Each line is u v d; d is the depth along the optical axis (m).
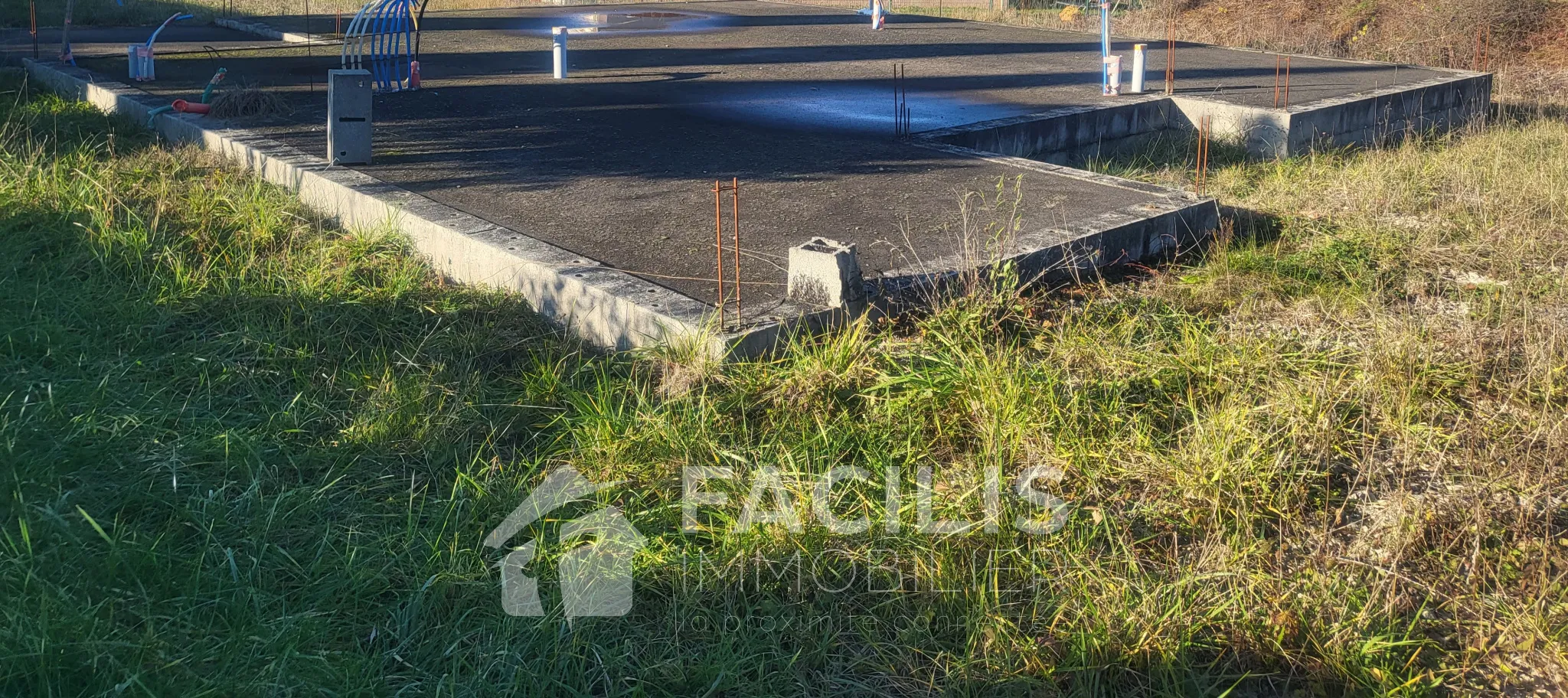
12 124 11.39
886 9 25.33
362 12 13.66
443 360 5.99
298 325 6.36
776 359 5.94
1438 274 7.77
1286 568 4.35
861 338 5.93
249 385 5.64
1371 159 11.68
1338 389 5.73
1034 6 26.09
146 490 4.52
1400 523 4.53
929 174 9.52
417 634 3.86
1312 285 7.41
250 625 3.78
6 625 3.52
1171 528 4.52
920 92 14.06
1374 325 6.68
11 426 4.67
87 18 21.64
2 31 19.75
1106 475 4.85
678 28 21.42
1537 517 4.68
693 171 9.59
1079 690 3.63
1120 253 7.89
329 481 4.82
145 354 5.91
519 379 5.91
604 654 3.77
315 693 3.49
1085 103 13.11
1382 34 20.83
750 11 24.77
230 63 16.06
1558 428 5.26
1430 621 4.08
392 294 6.77
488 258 7.23
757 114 12.42
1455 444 5.30
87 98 13.77
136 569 3.96
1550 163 10.79
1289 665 3.81
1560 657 3.85
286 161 9.48
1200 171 11.31
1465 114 15.42
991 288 6.80
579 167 9.67
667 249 7.28
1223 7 23.78
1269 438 5.09
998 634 3.86
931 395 5.36
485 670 3.66
